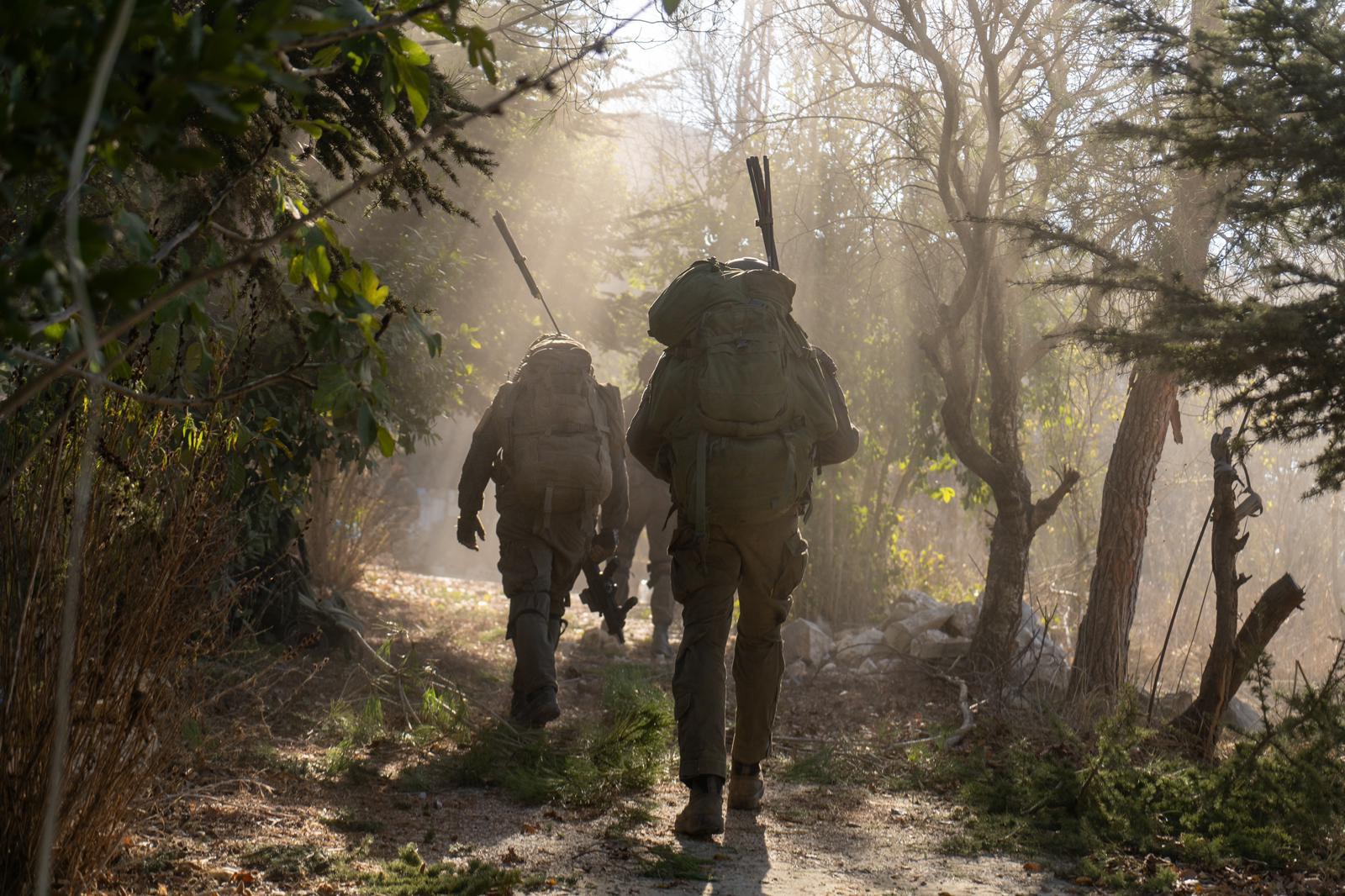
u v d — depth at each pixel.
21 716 2.73
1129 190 5.98
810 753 5.68
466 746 5.16
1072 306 7.61
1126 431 6.93
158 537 2.99
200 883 3.10
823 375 4.37
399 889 3.19
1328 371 3.70
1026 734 6.04
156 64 1.48
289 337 5.71
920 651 7.86
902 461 10.34
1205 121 4.57
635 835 4.00
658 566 8.84
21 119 1.39
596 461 5.74
